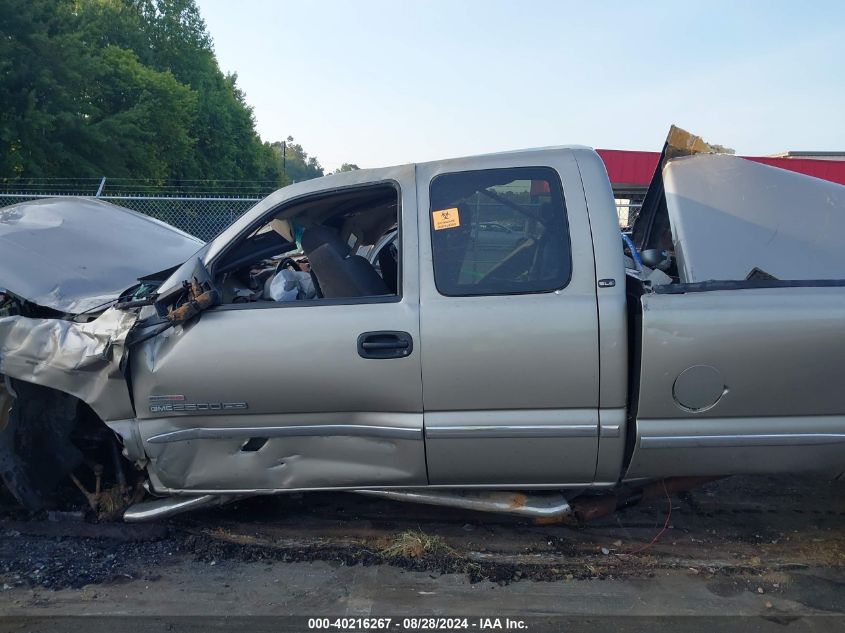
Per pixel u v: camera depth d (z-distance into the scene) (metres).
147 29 39.41
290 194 3.16
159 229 4.60
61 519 3.60
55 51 20.67
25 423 3.41
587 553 3.35
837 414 2.89
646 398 2.85
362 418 3.00
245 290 3.49
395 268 4.12
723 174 3.28
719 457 2.93
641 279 3.27
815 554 3.33
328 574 3.16
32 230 3.89
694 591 3.01
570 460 2.95
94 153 22.38
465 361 2.86
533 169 3.01
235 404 3.01
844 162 14.84
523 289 2.90
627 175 12.87
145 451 3.15
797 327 2.79
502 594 2.99
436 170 3.07
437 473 3.02
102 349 3.00
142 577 3.13
